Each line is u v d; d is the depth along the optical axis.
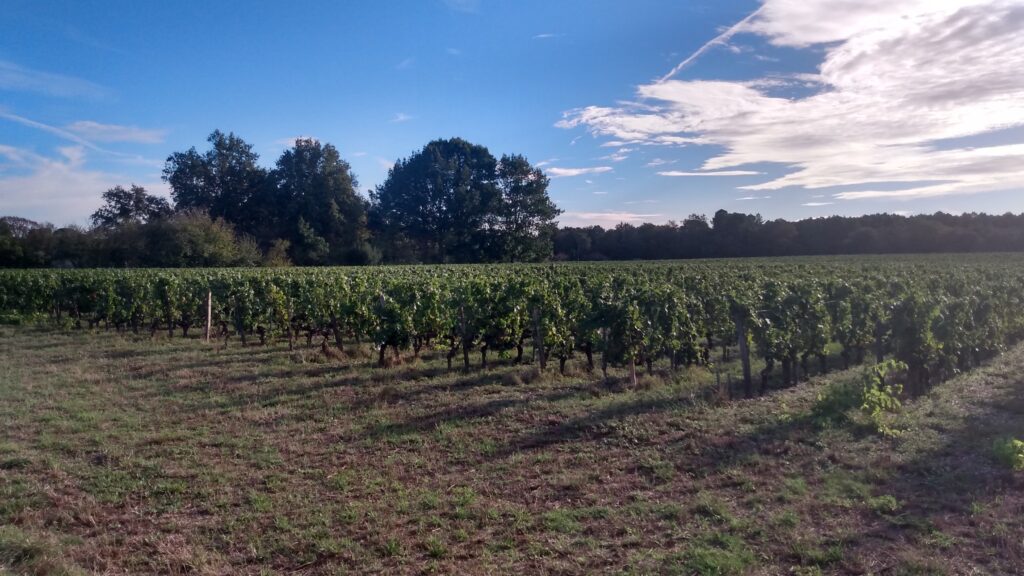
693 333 12.74
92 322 21.55
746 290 15.71
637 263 51.53
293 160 69.88
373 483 6.77
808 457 7.09
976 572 4.55
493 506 6.06
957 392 10.33
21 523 5.95
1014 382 11.11
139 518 6.09
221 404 10.41
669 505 5.91
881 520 5.48
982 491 5.98
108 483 6.95
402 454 7.74
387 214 66.75
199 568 5.04
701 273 24.83
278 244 57.66
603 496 6.27
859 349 13.55
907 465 6.76
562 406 9.73
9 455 7.87
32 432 8.94
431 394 10.95
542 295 13.40
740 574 4.59
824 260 53.56
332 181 67.75
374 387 11.53
